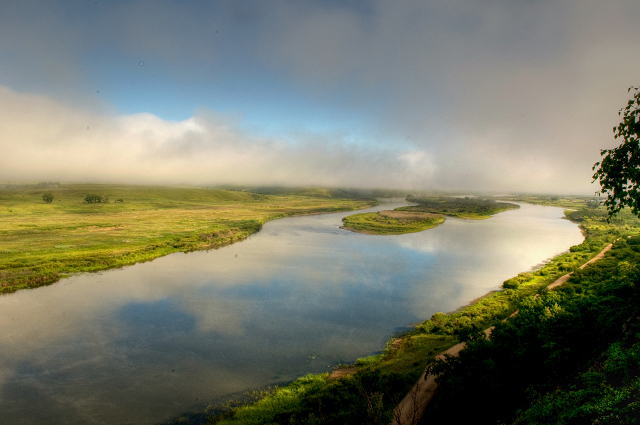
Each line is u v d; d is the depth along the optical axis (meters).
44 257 72.75
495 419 20.09
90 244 87.75
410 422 22.16
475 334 30.03
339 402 25.64
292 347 38.03
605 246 82.50
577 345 24.22
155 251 84.12
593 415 15.12
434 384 26.70
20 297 52.97
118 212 169.00
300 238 110.69
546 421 16.72
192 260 78.81
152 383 31.48
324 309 48.91
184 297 53.41
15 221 125.31
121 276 65.00
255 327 43.03
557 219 175.38
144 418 27.00
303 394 28.61
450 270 70.38
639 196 11.49
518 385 22.88
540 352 23.95
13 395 29.66
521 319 31.50
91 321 44.56
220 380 31.95
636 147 11.30
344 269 70.75
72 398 29.36
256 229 125.56
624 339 21.48
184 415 27.30
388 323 44.31
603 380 17.81
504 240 107.88
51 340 39.38
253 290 57.00
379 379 27.62
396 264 75.31
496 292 55.91
